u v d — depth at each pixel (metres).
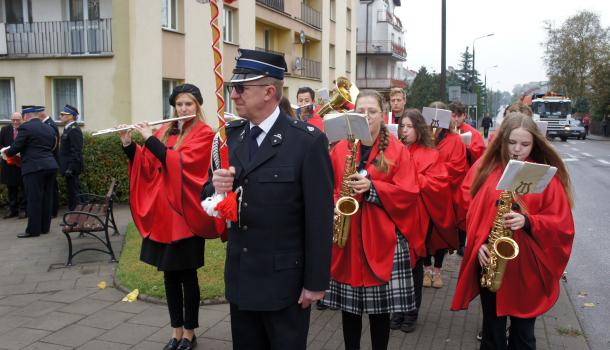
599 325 5.04
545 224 3.14
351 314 3.67
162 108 14.47
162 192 3.95
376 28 49.47
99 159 10.73
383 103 3.81
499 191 3.31
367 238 3.58
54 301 5.26
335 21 30.23
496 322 3.28
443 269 6.66
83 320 4.77
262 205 2.66
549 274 3.22
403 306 3.63
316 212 2.65
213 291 5.26
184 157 3.95
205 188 3.04
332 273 3.65
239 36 18.64
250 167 2.68
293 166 2.66
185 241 3.96
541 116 38.00
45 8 14.51
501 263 3.11
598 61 49.91
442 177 4.57
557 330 4.82
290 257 2.68
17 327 4.61
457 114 6.09
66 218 7.94
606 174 17.44
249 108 2.67
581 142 36.81
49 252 7.18
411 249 3.79
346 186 3.59
